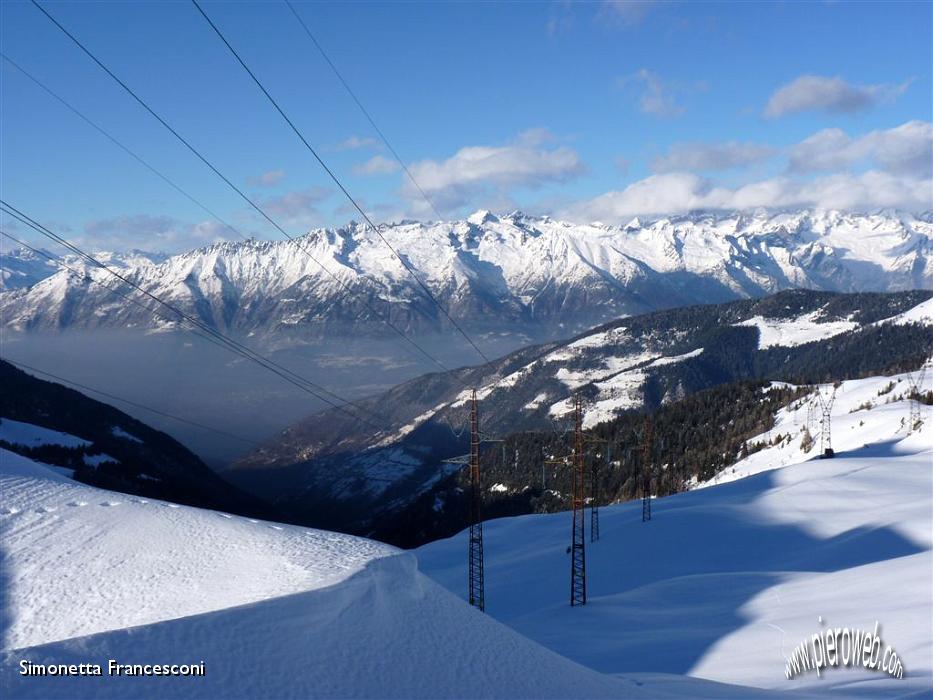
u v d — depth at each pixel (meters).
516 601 55.28
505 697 13.03
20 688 9.26
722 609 36.25
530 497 160.38
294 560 16.09
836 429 128.62
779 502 69.06
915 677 20.53
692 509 70.88
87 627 13.09
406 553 17.72
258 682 11.06
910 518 54.31
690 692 18.75
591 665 29.66
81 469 132.62
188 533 17.86
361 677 12.10
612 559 60.91
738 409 181.12
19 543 16.88
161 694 10.04
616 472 162.25
